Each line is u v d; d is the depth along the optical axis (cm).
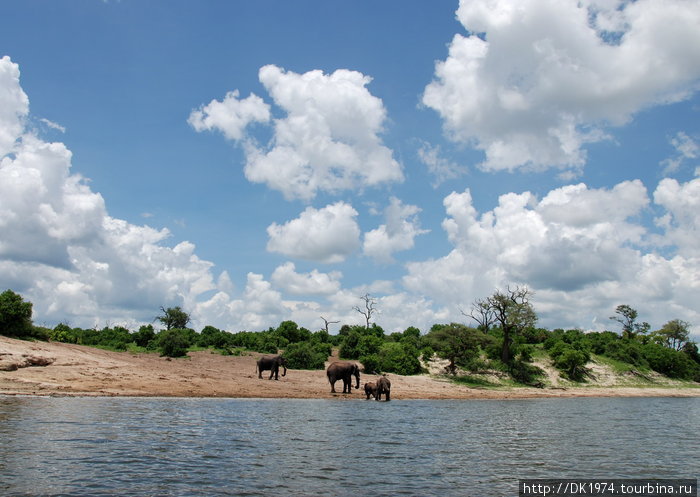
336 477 1196
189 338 7325
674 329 9956
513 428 2372
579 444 1903
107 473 1131
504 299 6488
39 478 1063
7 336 3934
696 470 1443
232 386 3675
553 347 7212
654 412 3681
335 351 7325
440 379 5941
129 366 3909
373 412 2862
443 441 1859
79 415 1986
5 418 1823
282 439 1714
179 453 1387
